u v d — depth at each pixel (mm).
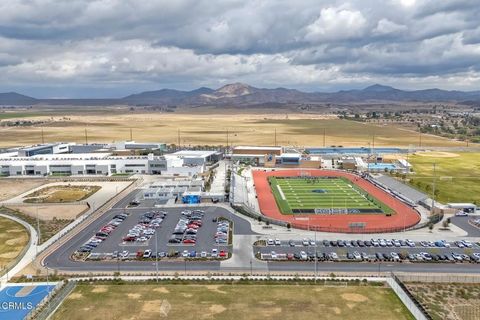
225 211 146625
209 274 94188
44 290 87125
